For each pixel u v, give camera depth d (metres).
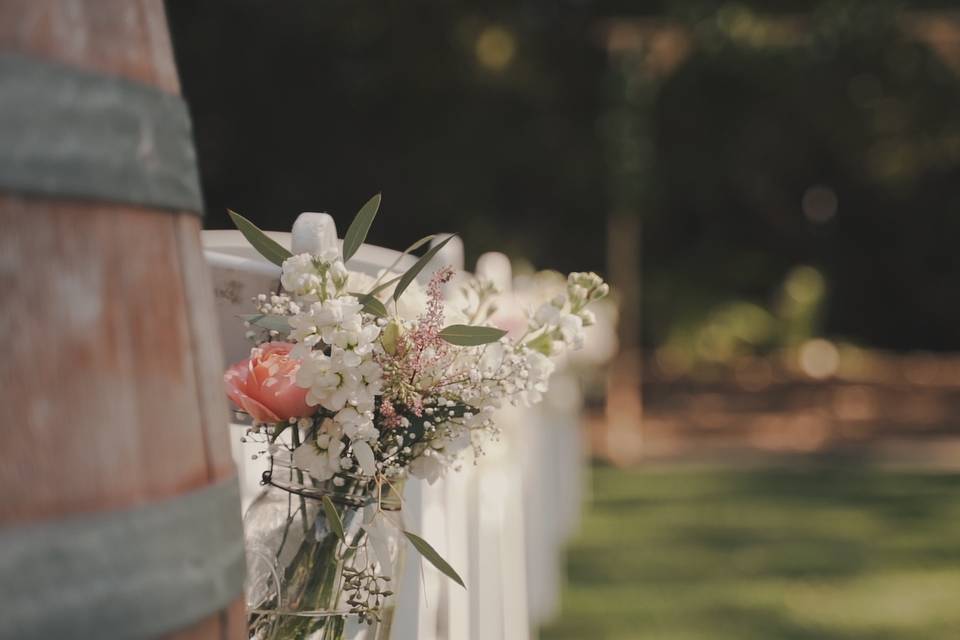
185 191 1.13
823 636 5.13
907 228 18.52
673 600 5.75
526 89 16.12
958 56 13.77
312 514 1.57
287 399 1.49
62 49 1.01
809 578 6.26
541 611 5.24
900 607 5.67
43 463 0.97
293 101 16.20
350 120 16.38
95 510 1.00
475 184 16.64
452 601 2.63
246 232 1.54
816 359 16.64
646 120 12.05
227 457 1.17
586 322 1.66
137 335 1.06
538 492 5.09
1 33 0.97
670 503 8.70
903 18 13.19
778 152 16.88
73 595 0.97
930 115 14.87
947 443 12.27
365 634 1.58
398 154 16.56
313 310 1.45
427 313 1.51
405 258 2.33
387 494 1.58
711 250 17.91
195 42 15.56
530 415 4.77
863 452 11.70
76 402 1.00
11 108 0.97
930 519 8.04
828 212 18.42
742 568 6.50
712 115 15.87
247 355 1.89
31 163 0.97
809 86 14.61
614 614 5.45
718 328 16.84
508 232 16.86
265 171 16.56
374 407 1.54
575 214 17.11
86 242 1.02
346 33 15.64
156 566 1.03
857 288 18.84
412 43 15.78
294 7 15.45
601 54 16.22
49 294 0.99
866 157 16.58
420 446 1.56
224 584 1.11
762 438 12.55
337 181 16.66
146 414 1.06
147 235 1.08
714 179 16.83
